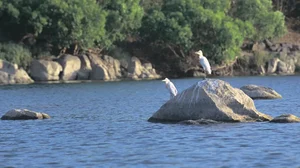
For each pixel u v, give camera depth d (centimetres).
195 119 10112
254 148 7838
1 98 16762
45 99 16388
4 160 7438
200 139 8562
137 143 8431
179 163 7056
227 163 6994
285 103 13988
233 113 10056
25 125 10481
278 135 8775
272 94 15262
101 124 10625
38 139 8994
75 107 14062
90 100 15925
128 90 19262
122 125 10388
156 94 17675
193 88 10256
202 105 10100
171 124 10112
